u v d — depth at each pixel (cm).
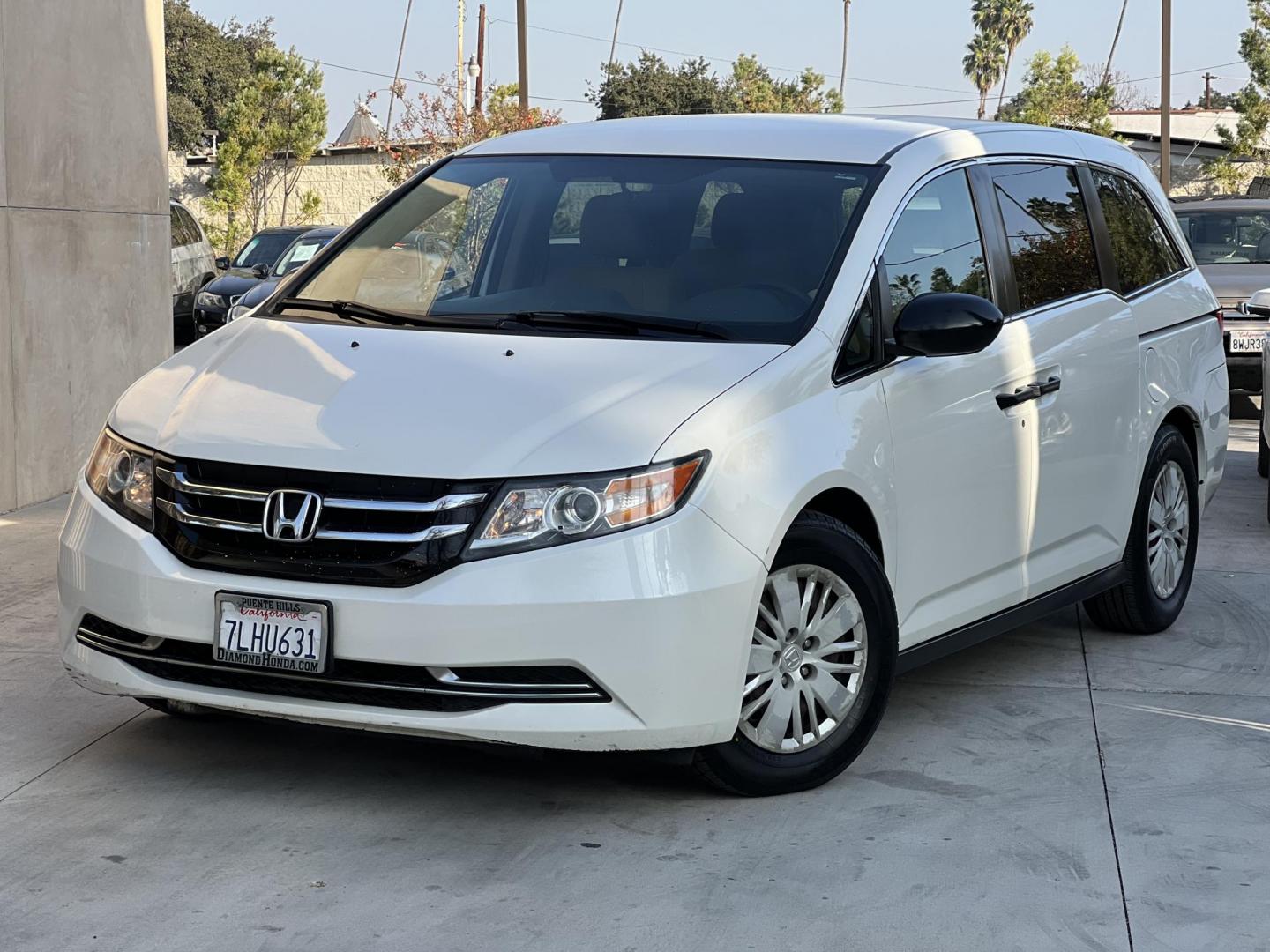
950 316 443
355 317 472
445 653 374
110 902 355
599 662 378
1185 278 647
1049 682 549
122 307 945
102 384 923
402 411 401
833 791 436
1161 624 617
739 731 416
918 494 462
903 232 478
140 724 481
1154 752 473
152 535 405
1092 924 353
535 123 3247
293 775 439
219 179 4372
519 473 379
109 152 923
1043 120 5409
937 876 378
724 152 509
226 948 333
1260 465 1028
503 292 476
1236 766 462
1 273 804
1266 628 632
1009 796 434
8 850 383
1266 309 1255
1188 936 347
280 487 389
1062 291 548
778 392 416
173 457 404
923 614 475
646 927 347
